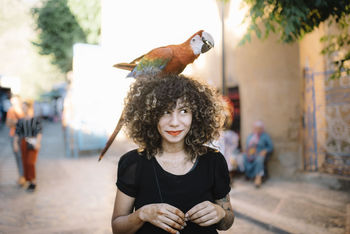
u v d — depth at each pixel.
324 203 4.20
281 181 5.58
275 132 5.80
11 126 5.55
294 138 5.58
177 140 1.33
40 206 4.43
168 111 1.31
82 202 4.64
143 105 1.34
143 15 4.20
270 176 5.87
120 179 1.37
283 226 3.39
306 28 3.29
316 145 5.32
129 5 4.02
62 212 4.18
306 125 5.43
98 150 9.70
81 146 9.39
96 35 11.26
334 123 5.06
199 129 1.40
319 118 5.25
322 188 4.98
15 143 5.39
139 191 1.36
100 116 9.54
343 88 4.89
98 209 4.31
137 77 1.45
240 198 4.55
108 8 3.80
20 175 5.68
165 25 4.72
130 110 1.38
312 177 5.23
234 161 5.61
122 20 3.92
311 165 5.39
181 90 1.32
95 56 9.18
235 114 6.34
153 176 1.33
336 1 2.90
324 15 3.08
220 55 6.20
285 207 4.07
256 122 5.72
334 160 5.09
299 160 5.53
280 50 5.60
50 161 8.59
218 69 6.29
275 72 5.74
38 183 5.90
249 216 3.81
